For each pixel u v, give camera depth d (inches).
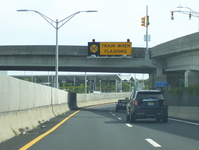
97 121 920.3
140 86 3735.2
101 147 433.1
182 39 1573.6
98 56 1899.6
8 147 433.1
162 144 455.2
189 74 1638.8
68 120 963.3
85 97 2748.5
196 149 413.1
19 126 607.8
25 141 491.5
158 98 841.5
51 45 1877.5
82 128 700.7
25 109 689.0
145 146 438.3
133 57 1924.2
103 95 3563.0
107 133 597.9
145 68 2005.4
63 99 1579.7
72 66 1936.5
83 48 1897.1
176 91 1186.0
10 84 563.5
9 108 555.8
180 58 1733.5
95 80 4825.3
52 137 541.3
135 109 836.0
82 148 425.7
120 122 877.8
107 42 1905.8
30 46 1873.8
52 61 1918.1
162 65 1939.0
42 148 426.3
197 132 607.8
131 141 487.8
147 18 1982.0
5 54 1876.2
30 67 2036.2
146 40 1932.8
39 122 815.7
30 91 748.6
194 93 991.0
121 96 4389.8
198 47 1451.8
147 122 874.8
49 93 1091.3
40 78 4468.5
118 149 416.2
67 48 1881.2
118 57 1904.5
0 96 500.7
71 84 5265.8
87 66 1931.6
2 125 506.0
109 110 1935.3
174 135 560.7
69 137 541.0
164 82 1934.1
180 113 1098.7
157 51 1836.9
